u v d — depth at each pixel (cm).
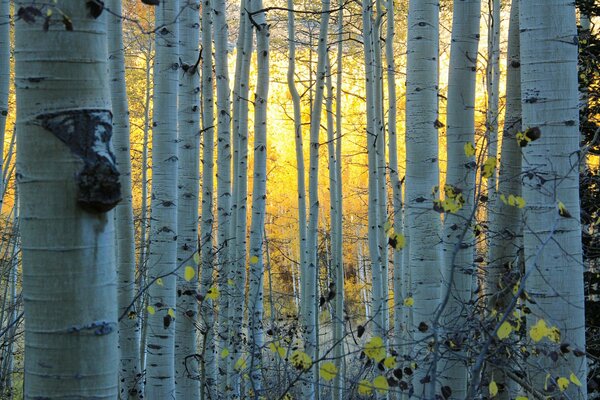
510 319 326
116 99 562
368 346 273
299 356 292
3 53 478
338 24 1248
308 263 942
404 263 958
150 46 1600
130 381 564
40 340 172
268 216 2081
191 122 589
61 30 173
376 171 1031
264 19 820
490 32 988
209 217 895
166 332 493
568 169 333
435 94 467
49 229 172
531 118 339
